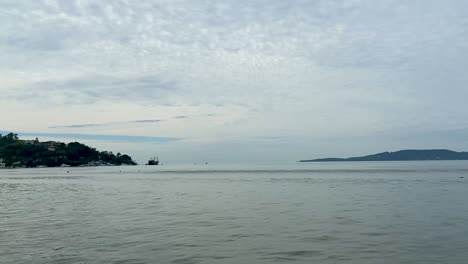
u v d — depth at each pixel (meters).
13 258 22.11
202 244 25.41
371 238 26.83
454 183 89.88
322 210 42.16
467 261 20.94
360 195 60.66
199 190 76.50
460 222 32.94
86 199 58.22
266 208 44.59
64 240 26.80
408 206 44.81
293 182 102.25
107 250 23.88
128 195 65.62
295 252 23.23
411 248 23.80
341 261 21.31
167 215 39.22
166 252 23.34
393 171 173.62
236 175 161.38
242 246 24.81
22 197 63.06
